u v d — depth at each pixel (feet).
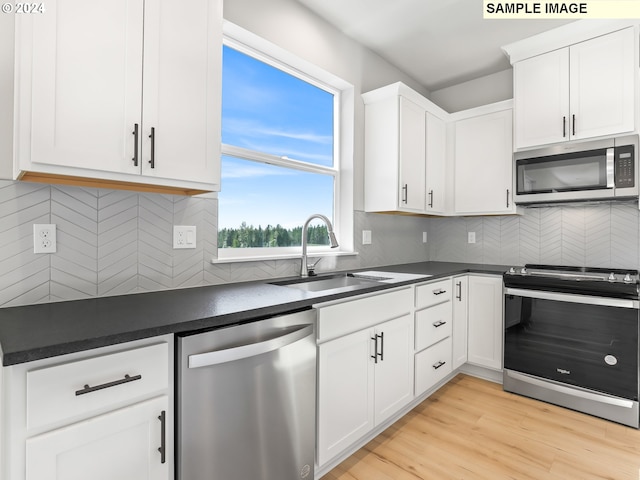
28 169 3.47
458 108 11.39
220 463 3.83
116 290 4.98
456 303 8.88
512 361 8.26
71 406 2.88
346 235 8.98
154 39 4.29
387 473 5.50
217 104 4.93
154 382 3.39
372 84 9.46
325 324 5.16
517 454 5.97
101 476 3.04
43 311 3.96
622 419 6.85
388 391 6.51
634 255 8.30
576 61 8.03
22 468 2.66
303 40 7.59
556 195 8.38
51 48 3.56
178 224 5.65
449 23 8.19
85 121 3.77
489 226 10.75
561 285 7.47
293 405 4.59
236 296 4.94
